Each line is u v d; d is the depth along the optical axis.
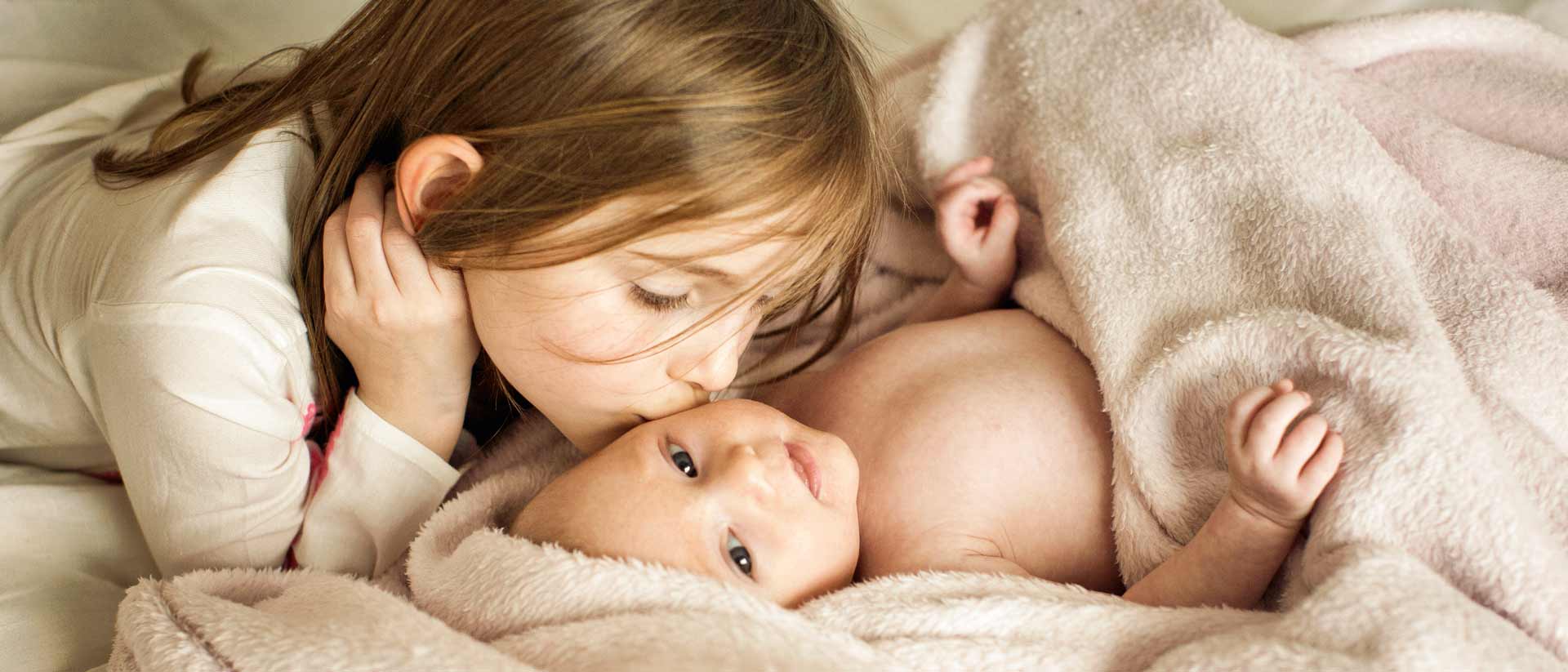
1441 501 0.67
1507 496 0.67
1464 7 1.15
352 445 0.87
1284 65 0.95
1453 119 1.04
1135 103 0.97
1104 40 1.03
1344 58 1.06
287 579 0.83
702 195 0.67
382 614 0.68
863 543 0.87
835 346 1.09
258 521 0.85
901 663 0.65
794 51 0.72
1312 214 0.84
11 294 0.94
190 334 0.76
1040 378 0.90
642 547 0.74
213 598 0.73
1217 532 0.73
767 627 0.64
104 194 0.89
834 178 0.73
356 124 0.81
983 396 0.89
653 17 0.69
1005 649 0.67
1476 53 1.05
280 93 0.89
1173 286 0.87
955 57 1.11
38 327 0.91
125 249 0.80
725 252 0.70
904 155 1.14
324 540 0.89
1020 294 1.02
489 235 0.72
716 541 0.74
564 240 0.70
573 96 0.69
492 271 0.75
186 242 0.78
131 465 0.82
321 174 0.83
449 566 0.77
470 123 0.73
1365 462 0.69
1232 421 0.71
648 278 0.72
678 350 0.78
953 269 1.14
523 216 0.70
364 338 0.83
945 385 0.91
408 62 0.78
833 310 1.12
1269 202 0.86
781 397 1.04
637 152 0.67
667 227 0.68
